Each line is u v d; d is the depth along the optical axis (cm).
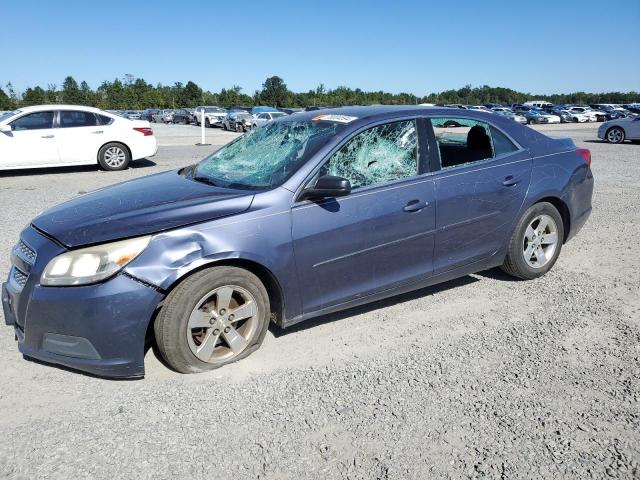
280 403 303
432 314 421
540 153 473
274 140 420
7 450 264
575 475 245
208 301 332
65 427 282
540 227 476
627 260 550
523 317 414
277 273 343
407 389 316
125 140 1238
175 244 312
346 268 372
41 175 1173
